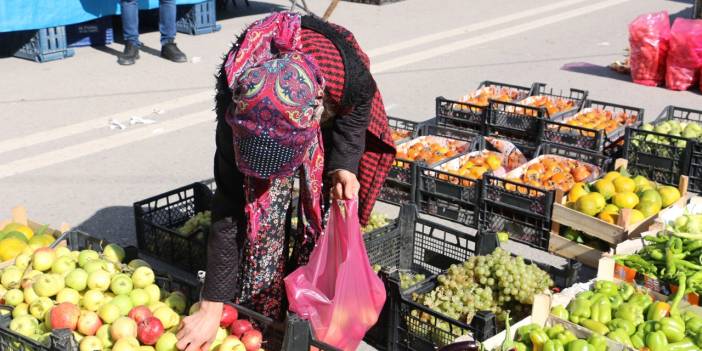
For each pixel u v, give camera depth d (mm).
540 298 3914
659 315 3932
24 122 8336
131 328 3541
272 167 2779
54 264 4016
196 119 8523
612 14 15250
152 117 8570
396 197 6188
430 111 8812
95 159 7297
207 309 3266
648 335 3752
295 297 3279
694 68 9641
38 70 10477
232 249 3221
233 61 2879
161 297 3969
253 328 3537
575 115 7230
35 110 8742
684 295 4207
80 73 10336
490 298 4316
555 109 7480
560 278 4547
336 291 3281
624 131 6762
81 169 7043
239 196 3154
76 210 6148
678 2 16516
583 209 5250
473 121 7379
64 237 4504
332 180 3232
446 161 6168
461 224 5895
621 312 3949
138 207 5121
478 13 15211
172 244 4977
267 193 3191
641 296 4105
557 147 6727
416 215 4934
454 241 5715
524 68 10930
